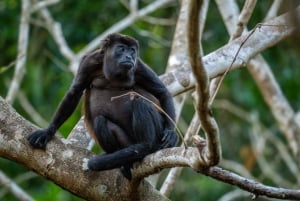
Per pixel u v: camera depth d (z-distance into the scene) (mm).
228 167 21391
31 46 24016
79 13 24359
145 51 24391
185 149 7801
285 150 21969
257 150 21531
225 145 24750
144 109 9734
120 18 24516
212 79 12297
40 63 24031
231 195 19656
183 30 14562
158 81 10539
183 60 14305
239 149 24703
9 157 9344
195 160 7504
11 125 9320
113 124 10117
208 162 7281
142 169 8719
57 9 24453
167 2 20297
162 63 24406
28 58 23812
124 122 10102
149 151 9266
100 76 10570
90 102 10453
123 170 9062
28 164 9312
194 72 6305
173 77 11844
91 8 24375
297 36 4453
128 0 24516
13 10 24219
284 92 24219
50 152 9297
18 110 23562
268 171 21375
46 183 24000
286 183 22156
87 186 9273
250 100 23719
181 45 14445
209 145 7016
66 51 19156
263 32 12383
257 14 23406
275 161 24938
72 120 20562
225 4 16500
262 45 12312
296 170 20953
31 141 9258
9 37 24109
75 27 24281
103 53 10633
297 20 4457
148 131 9602
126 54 10375
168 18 24234
